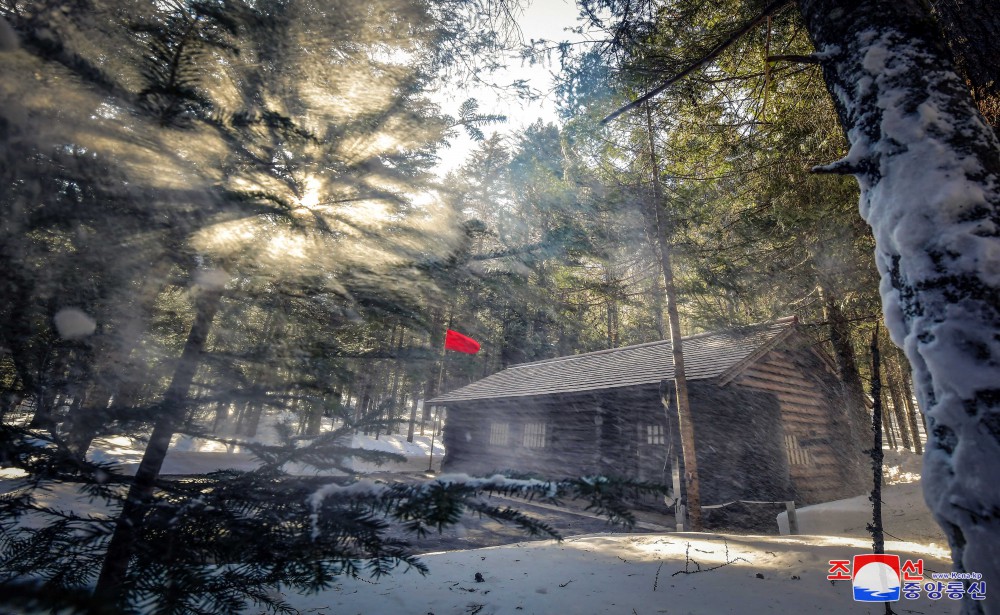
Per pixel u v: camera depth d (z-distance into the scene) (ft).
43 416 5.92
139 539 5.57
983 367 6.35
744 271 29.78
